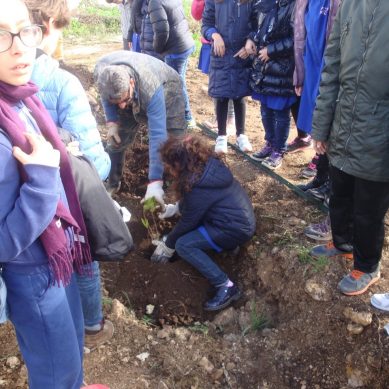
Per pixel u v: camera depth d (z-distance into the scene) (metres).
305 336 2.82
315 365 2.70
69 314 1.91
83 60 7.47
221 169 3.19
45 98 2.04
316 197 3.64
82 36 9.43
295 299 3.01
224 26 3.93
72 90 2.07
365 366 2.53
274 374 2.72
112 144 3.87
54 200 1.53
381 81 2.16
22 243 1.55
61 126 2.10
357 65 2.23
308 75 3.31
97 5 12.49
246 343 2.92
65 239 1.72
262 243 3.42
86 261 1.99
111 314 3.01
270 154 4.25
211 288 3.39
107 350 2.80
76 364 1.98
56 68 2.07
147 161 4.39
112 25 10.41
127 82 3.10
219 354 2.84
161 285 3.37
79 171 1.94
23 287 1.76
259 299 3.25
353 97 2.30
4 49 1.47
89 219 1.98
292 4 3.46
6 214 1.54
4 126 1.50
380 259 2.73
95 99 5.51
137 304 3.31
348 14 2.26
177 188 3.17
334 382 2.62
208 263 3.26
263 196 3.84
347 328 2.66
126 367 2.72
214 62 4.09
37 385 1.97
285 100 3.76
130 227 3.88
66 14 2.01
